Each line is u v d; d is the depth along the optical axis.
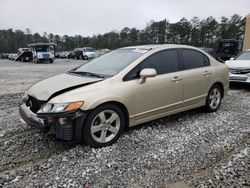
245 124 4.94
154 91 4.32
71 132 3.54
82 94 3.62
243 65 8.82
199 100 5.27
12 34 103.62
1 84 10.95
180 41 74.06
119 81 4.00
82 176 3.08
